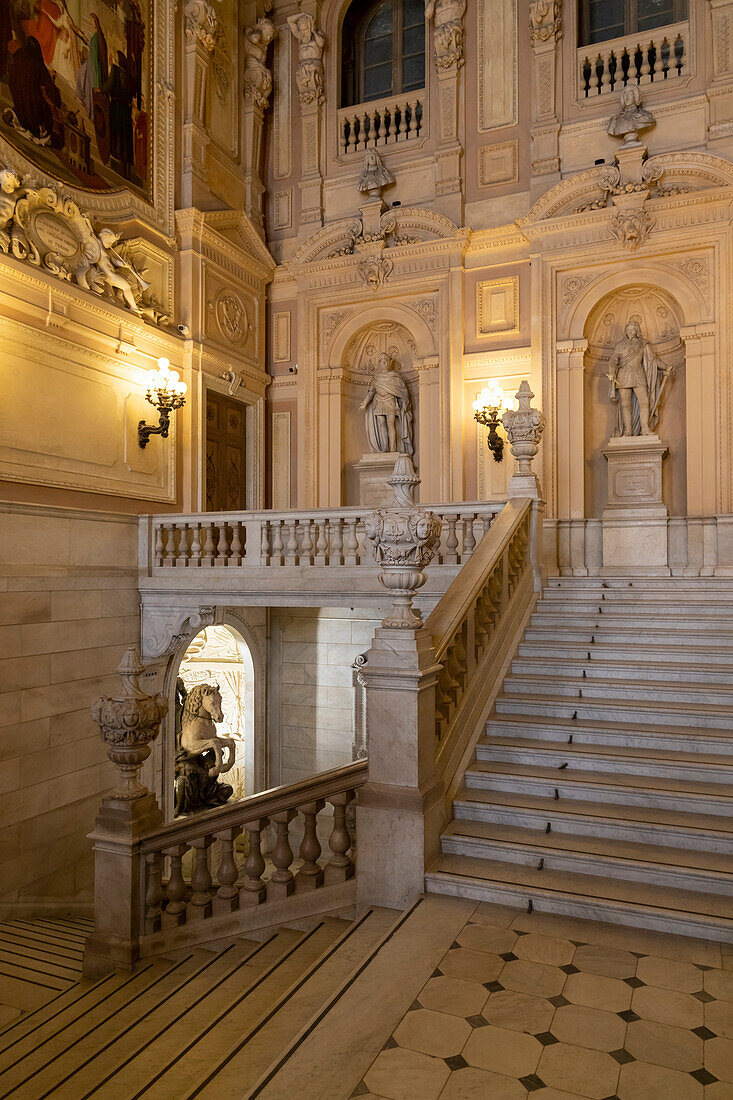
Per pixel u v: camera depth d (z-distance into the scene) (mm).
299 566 9453
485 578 6141
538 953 3697
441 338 12391
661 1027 3105
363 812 4547
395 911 4398
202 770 12109
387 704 4555
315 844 4914
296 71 13914
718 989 3383
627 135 11258
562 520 11289
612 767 5156
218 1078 3008
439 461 12383
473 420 12203
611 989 3383
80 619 9461
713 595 7699
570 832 4672
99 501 10078
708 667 6082
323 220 13672
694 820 4559
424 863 4414
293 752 12859
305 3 13828
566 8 11953
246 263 13203
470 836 4625
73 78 9852
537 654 6844
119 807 5070
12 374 8641
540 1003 3273
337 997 3334
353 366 13656
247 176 13695
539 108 11992
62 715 9141
